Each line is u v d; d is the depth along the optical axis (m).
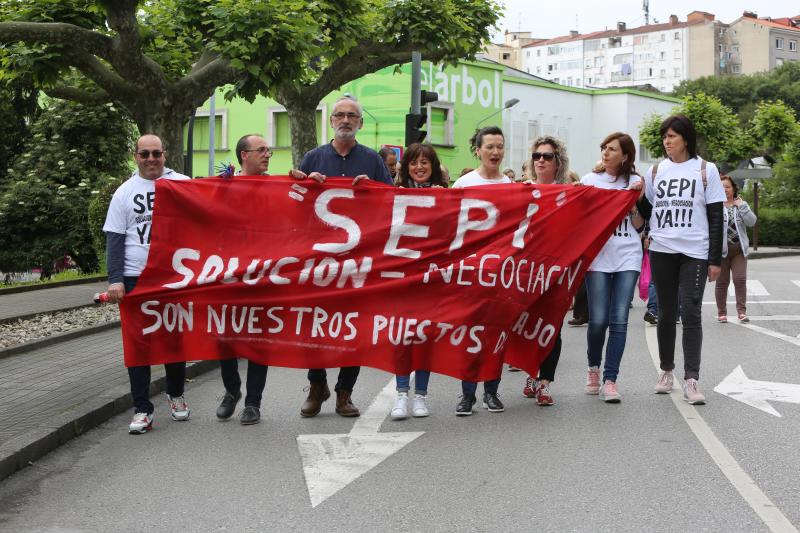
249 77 14.59
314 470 5.75
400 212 7.35
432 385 8.76
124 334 7.07
